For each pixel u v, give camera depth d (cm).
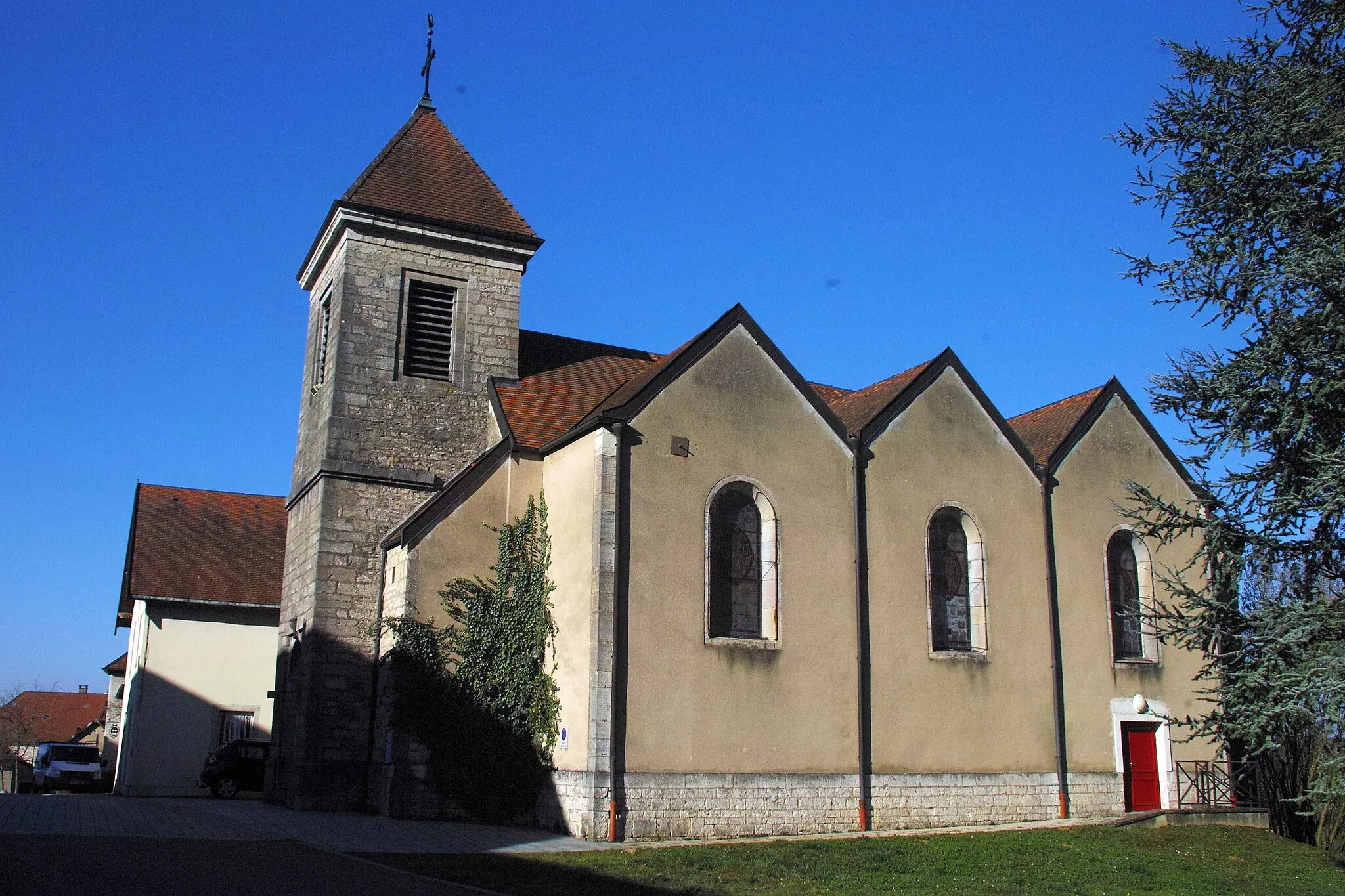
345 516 2327
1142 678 2495
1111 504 2567
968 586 2355
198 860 1425
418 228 2512
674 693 1952
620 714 1894
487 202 2648
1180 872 1767
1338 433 1652
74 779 4084
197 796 3272
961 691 2259
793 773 2031
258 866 1400
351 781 2189
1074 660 2427
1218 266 1769
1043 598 2416
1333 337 1631
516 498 2186
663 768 1912
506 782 2028
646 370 2672
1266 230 1770
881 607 2208
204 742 3362
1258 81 1806
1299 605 1582
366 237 2484
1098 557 2520
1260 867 1900
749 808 1973
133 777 3262
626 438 2008
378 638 2264
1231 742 1766
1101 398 2614
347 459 2356
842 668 2130
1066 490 2517
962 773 2217
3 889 1148
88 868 1310
